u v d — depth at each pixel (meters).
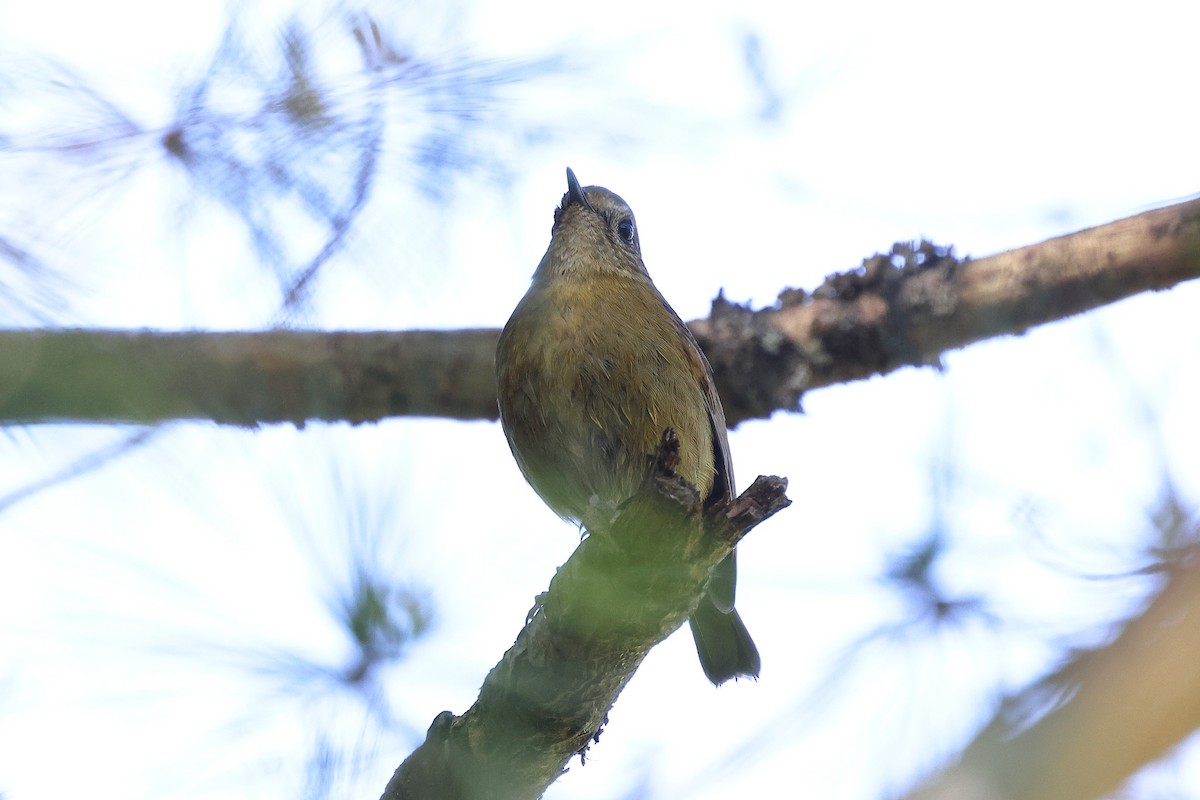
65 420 7.62
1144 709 6.01
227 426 9.27
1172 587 6.55
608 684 6.99
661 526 6.50
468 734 7.07
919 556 7.75
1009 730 6.34
